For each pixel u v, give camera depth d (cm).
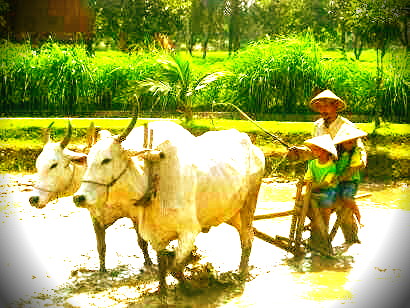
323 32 1966
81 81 1622
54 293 563
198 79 1494
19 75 1595
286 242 722
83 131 1331
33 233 785
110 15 1852
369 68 1708
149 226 546
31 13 1809
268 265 663
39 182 612
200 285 589
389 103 1596
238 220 648
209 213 572
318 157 674
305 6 1964
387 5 1523
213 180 566
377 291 572
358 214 719
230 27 1925
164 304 535
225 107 1609
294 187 1139
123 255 696
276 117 1571
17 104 1608
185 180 538
